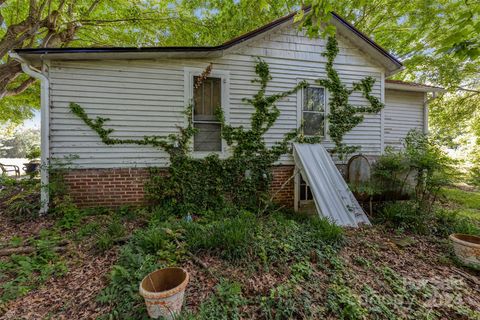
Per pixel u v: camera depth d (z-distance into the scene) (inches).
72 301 90.6
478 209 241.3
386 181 200.4
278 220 176.2
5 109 423.5
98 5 324.5
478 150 413.7
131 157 203.9
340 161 253.8
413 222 176.1
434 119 431.5
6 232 150.6
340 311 90.2
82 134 193.5
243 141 228.1
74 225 161.3
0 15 239.1
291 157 241.9
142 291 76.5
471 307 97.7
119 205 201.5
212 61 218.7
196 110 219.8
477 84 384.5
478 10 113.2
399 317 90.7
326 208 188.9
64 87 188.9
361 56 257.8
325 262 122.3
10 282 98.4
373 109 261.7
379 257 131.9
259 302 92.4
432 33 192.9
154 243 123.4
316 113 248.4
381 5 377.1
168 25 356.5
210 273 106.3
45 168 182.4
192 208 205.5
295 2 394.6
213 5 395.2
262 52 230.1
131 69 202.4
